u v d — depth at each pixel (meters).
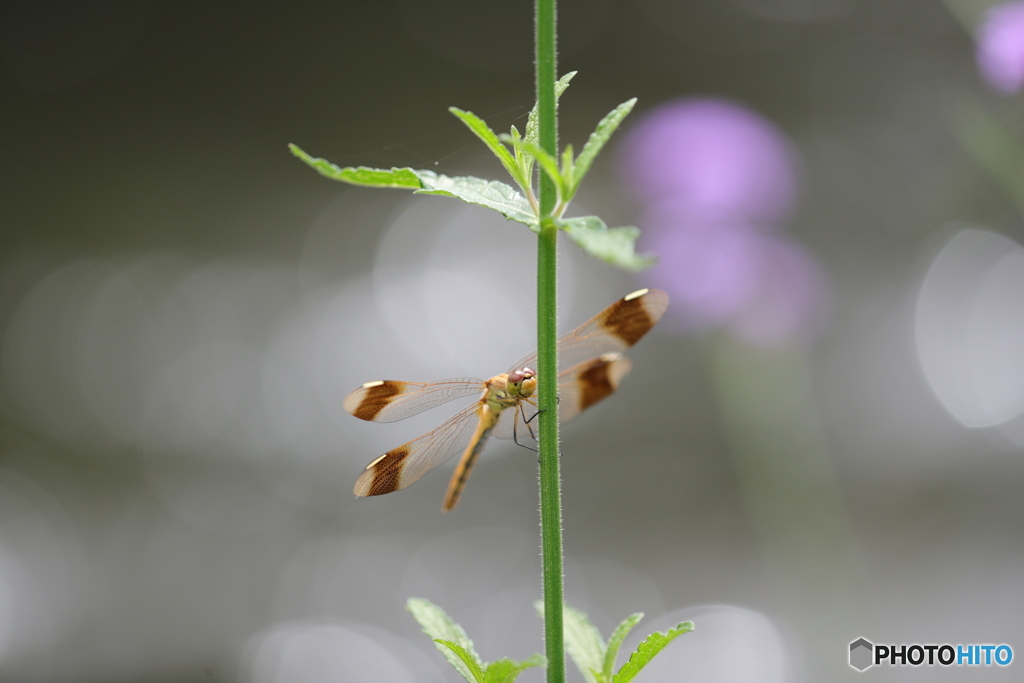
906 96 1.18
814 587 0.74
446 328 1.10
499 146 0.59
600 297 1.13
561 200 0.58
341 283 1.17
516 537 0.94
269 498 0.99
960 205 1.08
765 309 0.75
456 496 0.65
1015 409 0.93
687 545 0.91
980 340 0.98
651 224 0.76
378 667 0.78
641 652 0.59
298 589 0.88
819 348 1.01
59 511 0.95
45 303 1.13
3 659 0.79
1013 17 0.71
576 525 0.95
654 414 1.07
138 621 0.84
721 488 0.98
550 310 0.59
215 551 0.92
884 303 1.04
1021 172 0.71
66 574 0.88
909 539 0.85
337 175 0.58
